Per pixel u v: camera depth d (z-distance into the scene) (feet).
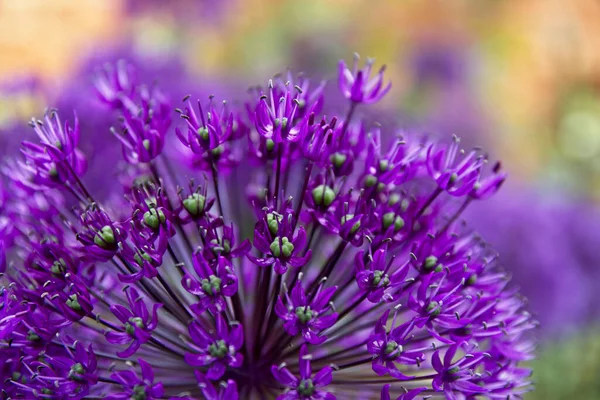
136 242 0.93
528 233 1.46
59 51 2.69
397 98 2.21
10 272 0.99
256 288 0.98
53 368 0.93
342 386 0.99
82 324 0.95
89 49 1.56
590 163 2.86
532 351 1.06
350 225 0.94
